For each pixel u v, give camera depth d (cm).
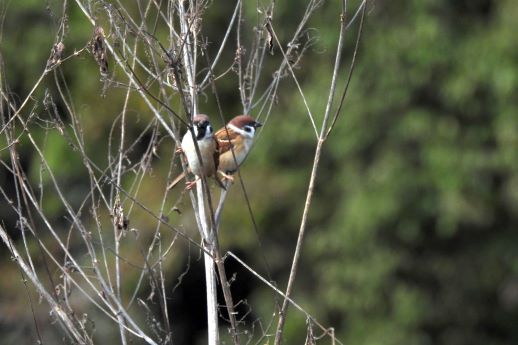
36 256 1362
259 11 646
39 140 1547
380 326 1579
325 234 1598
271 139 1633
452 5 1548
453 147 1533
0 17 775
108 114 1495
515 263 1603
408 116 1538
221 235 1633
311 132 1580
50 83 1218
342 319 1636
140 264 1442
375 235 1574
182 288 1706
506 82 1477
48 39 1589
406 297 1578
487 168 1527
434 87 1545
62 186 1527
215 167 711
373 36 1548
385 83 1549
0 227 584
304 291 1666
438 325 1616
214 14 1513
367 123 1569
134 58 608
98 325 1319
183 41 567
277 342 593
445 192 1522
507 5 1506
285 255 1678
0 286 1504
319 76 1581
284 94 1636
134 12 1163
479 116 1540
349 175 1599
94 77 1520
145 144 1481
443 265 1603
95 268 603
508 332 1652
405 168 1553
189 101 628
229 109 1645
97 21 605
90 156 1539
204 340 1739
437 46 1520
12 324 1323
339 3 1530
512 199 1522
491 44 1501
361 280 1573
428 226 1592
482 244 1617
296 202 1666
